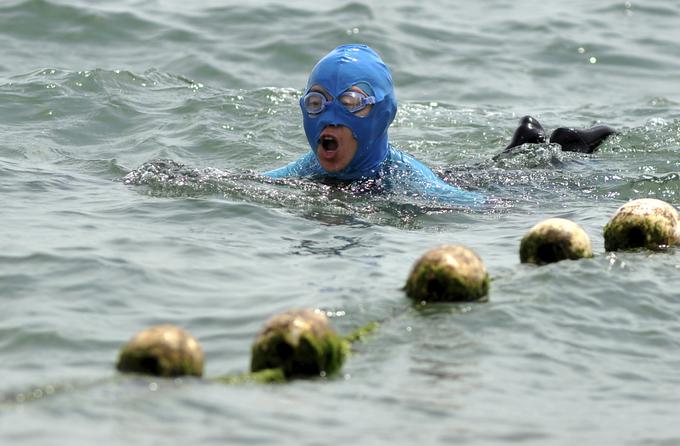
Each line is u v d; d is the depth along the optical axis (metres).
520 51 52.78
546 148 36.12
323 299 21.81
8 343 19.41
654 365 19.73
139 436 15.05
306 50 50.34
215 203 28.73
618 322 21.39
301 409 16.69
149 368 17.25
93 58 48.47
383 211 29.55
